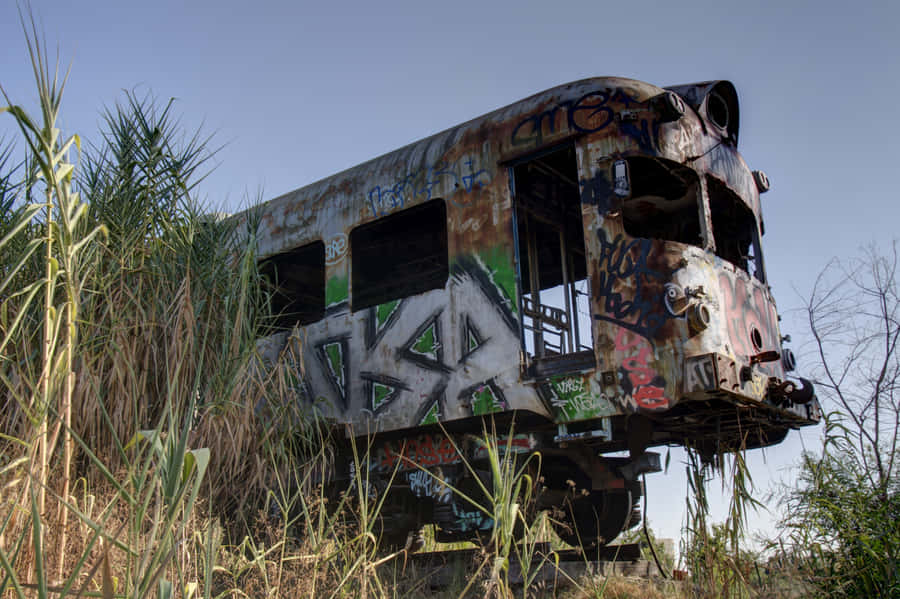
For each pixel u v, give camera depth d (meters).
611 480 6.80
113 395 5.25
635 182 7.07
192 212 6.57
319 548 3.95
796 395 6.25
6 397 4.73
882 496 4.79
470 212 6.64
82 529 3.14
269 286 7.18
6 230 5.20
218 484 5.50
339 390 7.25
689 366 5.56
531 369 6.12
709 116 6.78
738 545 4.50
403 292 9.27
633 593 5.15
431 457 6.77
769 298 7.20
